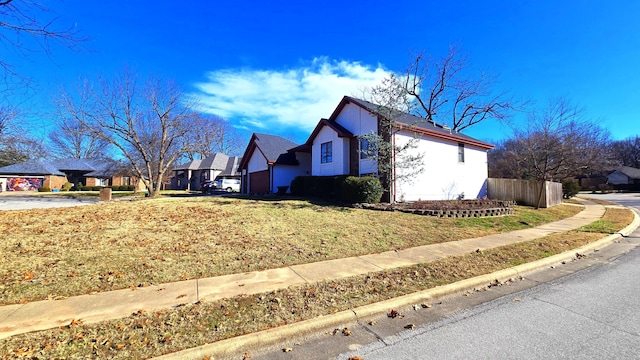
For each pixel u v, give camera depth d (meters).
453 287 4.92
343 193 13.71
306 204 13.23
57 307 3.92
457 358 2.97
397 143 14.52
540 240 8.52
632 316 3.89
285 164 21.16
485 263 6.23
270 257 6.29
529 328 3.60
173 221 9.03
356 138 16.17
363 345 3.28
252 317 3.72
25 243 6.46
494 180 19.33
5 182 35.62
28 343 3.08
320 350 3.19
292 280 5.05
